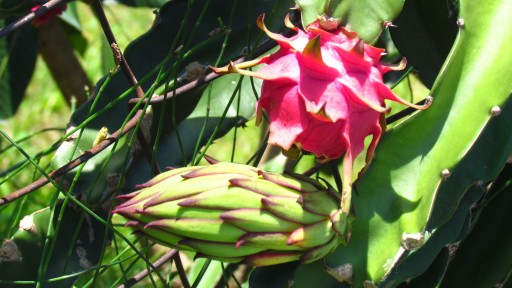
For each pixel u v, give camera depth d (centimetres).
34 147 317
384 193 127
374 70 122
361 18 125
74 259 142
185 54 138
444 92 126
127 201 123
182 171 123
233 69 121
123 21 380
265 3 146
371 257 126
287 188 121
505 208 143
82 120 145
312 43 118
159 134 138
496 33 128
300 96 119
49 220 141
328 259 126
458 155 124
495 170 129
